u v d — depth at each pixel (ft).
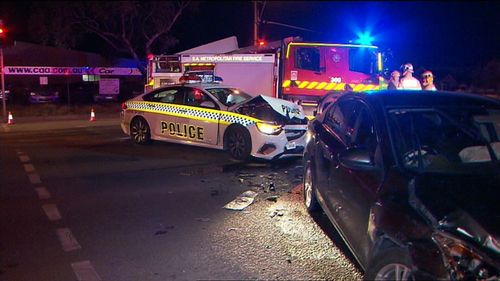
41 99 89.20
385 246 11.37
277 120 31.68
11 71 71.20
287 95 45.93
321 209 20.51
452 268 9.68
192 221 19.71
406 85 33.55
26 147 38.73
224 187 25.32
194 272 14.84
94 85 98.27
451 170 12.60
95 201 22.59
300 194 23.95
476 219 10.27
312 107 45.01
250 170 29.55
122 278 14.46
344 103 18.78
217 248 16.78
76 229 18.78
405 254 10.37
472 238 10.04
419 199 11.01
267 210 21.22
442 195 11.09
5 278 14.49
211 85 35.86
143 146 38.19
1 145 40.04
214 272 14.84
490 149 13.58
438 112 14.69
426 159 13.00
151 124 37.37
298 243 17.20
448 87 78.13
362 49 44.37
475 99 15.70
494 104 15.42
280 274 14.67
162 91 37.35
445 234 10.05
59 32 99.81
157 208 21.50
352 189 14.21
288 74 45.73
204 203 22.33
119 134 47.24
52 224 19.38
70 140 42.78
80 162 31.91
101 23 105.70
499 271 9.76
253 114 32.22
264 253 16.30
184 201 22.63
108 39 107.96
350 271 14.85
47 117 70.28
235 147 32.12
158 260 15.78
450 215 10.36
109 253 16.38
